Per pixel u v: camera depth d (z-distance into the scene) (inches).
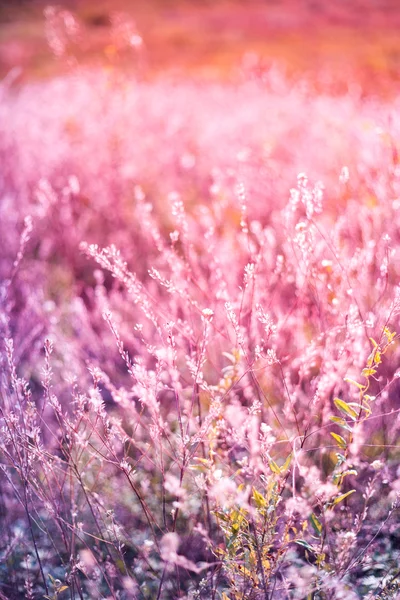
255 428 79.9
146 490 101.7
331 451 103.1
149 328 130.6
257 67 388.8
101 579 94.2
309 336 121.4
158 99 305.7
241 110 286.7
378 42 689.6
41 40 811.4
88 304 168.6
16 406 86.0
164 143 257.3
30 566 96.4
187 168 239.0
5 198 195.2
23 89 338.3
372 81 340.2
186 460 77.4
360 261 108.5
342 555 72.9
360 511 95.4
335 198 143.0
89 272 183.8
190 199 214.7
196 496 101.0
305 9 914.7
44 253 185.6
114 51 237.8
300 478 97.1
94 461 106.9
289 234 107.1
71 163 227.1
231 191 176.7
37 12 991.0
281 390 106.7
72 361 120.8
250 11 931.3
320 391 86.3
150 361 126.6
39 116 259.9
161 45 780.6
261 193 169.6
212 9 983.0
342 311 100.0
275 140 232.5
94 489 98.7
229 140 251.8
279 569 82.0
